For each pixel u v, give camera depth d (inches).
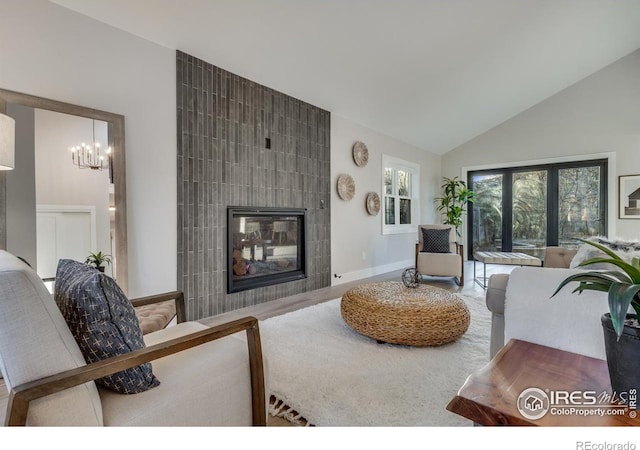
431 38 126.8
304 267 156.6
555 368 39.1
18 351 30.5
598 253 75.0
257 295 135.2
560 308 51.8
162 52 105.0
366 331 89.1
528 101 217.6
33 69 81.1
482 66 158.1
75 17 87.4
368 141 198.4
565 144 213.8
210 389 43.5
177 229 109.1
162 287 105.7
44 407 31.4
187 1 89.4
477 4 114.7
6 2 77.2
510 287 57.4
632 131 192.1
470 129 237.1
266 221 141.3
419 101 178.2
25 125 80.4
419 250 186.4
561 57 172.6
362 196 193.8
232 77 124.6
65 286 40.6
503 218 243.4
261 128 135.6
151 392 39.8
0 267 31.0
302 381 69.5
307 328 102.0
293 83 139.6
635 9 143.3
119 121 95.2
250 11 96.2
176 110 108.4
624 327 30.5
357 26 111.2
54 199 85.3
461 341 91.8
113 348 38.2
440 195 270.5
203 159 115.8
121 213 95.7
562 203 218.2
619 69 195.2
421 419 56.6
